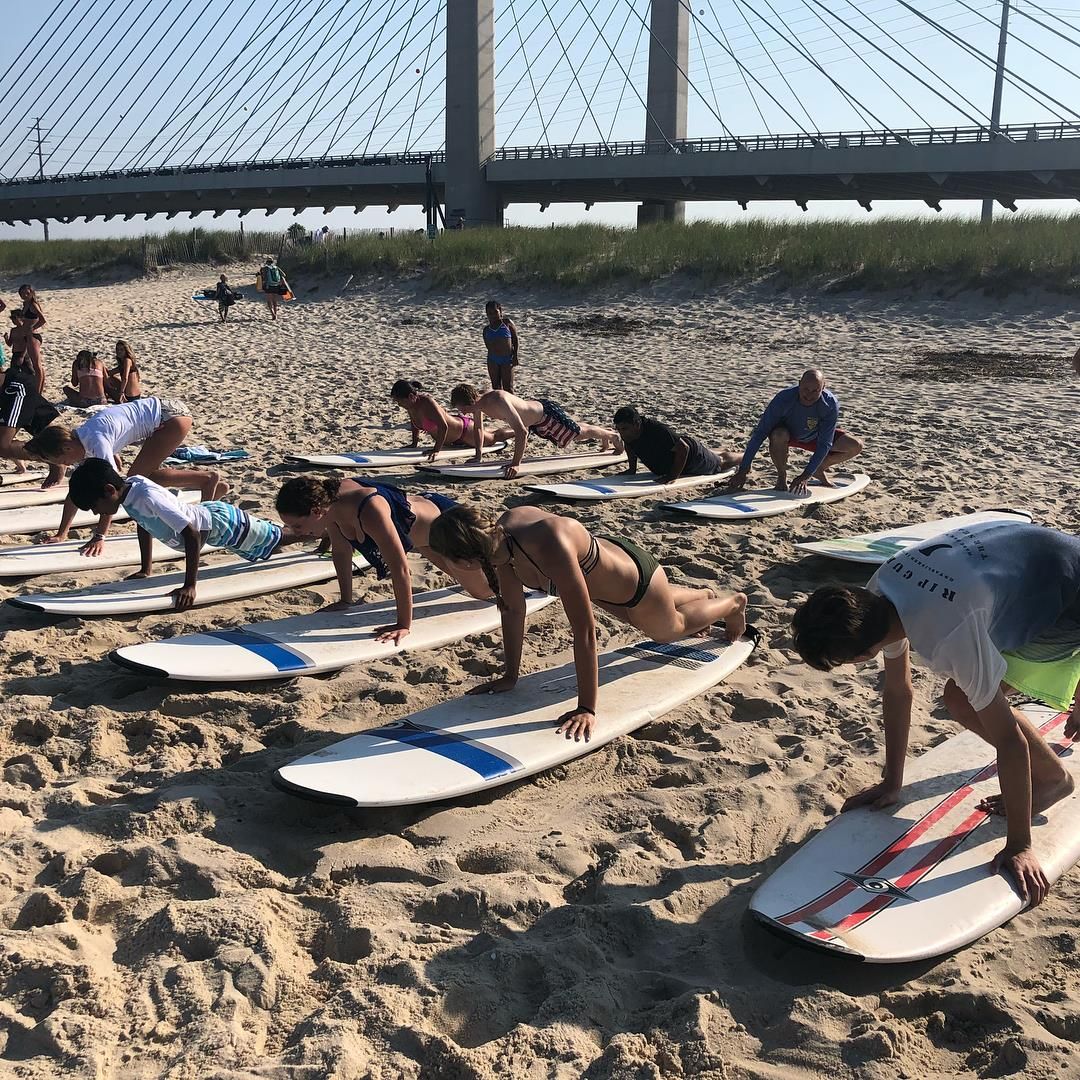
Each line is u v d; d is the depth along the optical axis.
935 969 2.55
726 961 2.59
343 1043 2.22
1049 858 2.81
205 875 2.88
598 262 22.19
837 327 17.03
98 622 4.91
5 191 59.50
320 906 2.81
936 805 3.09
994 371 12.99
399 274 24.30
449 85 45.38
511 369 11.23
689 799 3.38
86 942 2.59
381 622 4.77
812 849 2.87
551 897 2.85
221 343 17.53
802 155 39.34
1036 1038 2.26
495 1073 2.18
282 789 3.18
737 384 12.66
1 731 3.78
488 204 46.69
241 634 4.54
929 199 44.44
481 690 3.92
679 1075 2.21
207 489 6.32
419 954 2.58
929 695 4.20
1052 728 3.48
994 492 7.48
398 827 3.24
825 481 7.54
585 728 3.58
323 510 4.49
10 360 12.17
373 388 12.60
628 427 7.67
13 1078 2.13
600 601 3.77
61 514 6.70
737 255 20.75
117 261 30.95
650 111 47.09
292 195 53.81
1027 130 35.16
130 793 3.38
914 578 2.54
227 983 2.43
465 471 8.07
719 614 4.28
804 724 3.95
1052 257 18.03
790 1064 2.23
